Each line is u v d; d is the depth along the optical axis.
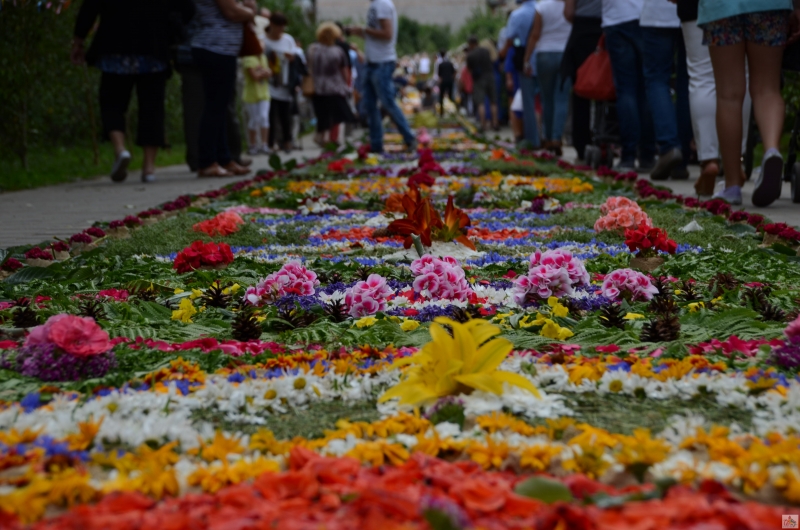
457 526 1.64
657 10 9.91
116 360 2.97
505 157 13.61
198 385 2.71
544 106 15.10
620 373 2.69
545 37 14.62
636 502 1.79
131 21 10.96
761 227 6.08
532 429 2.27
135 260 5.50
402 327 3.62
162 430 2.27
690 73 8.55
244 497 1.82
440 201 8.98
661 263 5.18
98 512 1.78
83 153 16.09
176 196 9.88
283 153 18.41
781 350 2.85
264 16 18.34
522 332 3.46
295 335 3.50
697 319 3.64
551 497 1.83
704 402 2.58
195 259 5.08
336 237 6.64
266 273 5.11
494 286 4.57
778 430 2.23
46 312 3.96
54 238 5.98
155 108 11.49
